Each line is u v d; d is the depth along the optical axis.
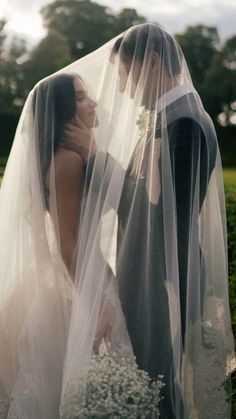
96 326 2.87
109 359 2.81
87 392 2.74
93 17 40.81
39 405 2.92
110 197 2.97
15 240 3.13
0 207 3.21
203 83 40.84
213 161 3.14
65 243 3.04
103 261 2.95
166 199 2.92
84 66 3.22
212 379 3.05
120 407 2.71
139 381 2.78
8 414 2.94
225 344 3.11
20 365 2.95
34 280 3.06
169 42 3.09
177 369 2.91
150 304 2.93
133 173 3.01
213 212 3.15
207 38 42.25
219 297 3.13
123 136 3.04
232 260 5.18
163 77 3.03
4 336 3.05
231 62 40.91
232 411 3.41
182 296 3.00
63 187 3.06
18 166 3.17
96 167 3.01
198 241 3.01
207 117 3.14
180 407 2.92
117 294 2.96
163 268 2.93
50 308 2.99
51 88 3.12
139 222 2.95
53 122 3.10
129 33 3.09
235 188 6.51
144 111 3.02
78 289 2.95
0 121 25.66
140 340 2.91
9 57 38.88
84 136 3.09
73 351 2.83
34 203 3.09
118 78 3.09
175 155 2.95
